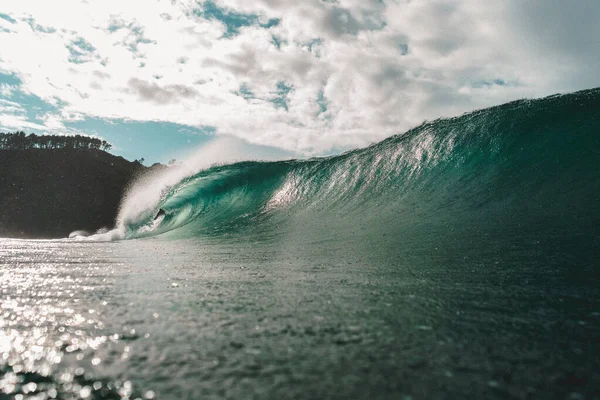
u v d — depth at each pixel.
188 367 1.29
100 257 4.39
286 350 1.44
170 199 13.17
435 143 8.96
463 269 3.01
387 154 9.74
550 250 3.43
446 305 2.08
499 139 7.91
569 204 4.90
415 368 1.28
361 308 2.03
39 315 1.95
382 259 3.62
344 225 6.51
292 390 1.11
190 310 2.02
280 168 11.81
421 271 3.01
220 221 9.39
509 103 9.45
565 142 6.93
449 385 1.16
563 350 1.45
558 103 8.46
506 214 5.13
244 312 1.98
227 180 12.20
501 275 2.77
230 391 1.11
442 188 7.18
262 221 8.37
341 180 9.69
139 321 1.83
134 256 4.47
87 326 1.76
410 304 2.11
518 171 6.65
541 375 1.24
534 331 1.67
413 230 5.22
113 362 1.34
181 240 6.79
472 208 5.79
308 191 9.89
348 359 1.35
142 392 1.11
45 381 1.20
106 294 2.42
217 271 3.29
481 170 7.29
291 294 2.38
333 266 3.40
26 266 3.69
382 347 1.47
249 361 1.33
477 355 1.40
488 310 1.99
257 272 3.20
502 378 1.21
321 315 1.91
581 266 2.91
